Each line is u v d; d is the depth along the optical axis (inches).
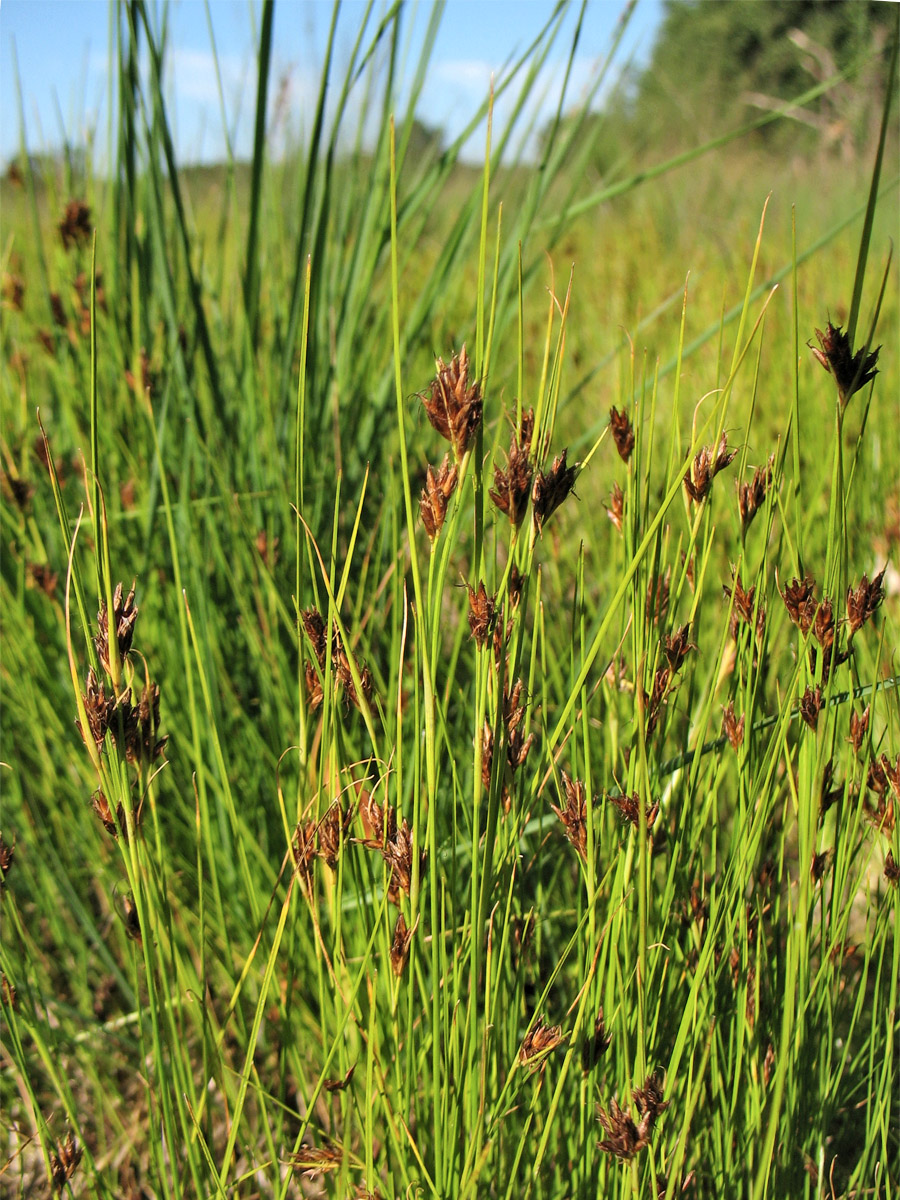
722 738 9.0
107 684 7.2
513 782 7.6
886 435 18.6
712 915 8.3
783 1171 8.9
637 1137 7.5
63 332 14.9
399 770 8.2
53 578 12.2
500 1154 8.8
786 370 22.4
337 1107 10.8
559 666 11.5
